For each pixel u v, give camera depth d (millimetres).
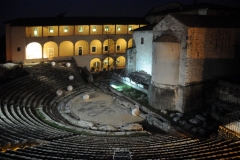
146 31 57844
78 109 42781
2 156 16859
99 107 43969
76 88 52000
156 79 43875
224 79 42438
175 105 42781
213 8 51906
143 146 22797
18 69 50094
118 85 58031
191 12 56094
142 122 38562
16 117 30688
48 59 62000
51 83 49250
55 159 17188
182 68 41344
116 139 26953
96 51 71438
